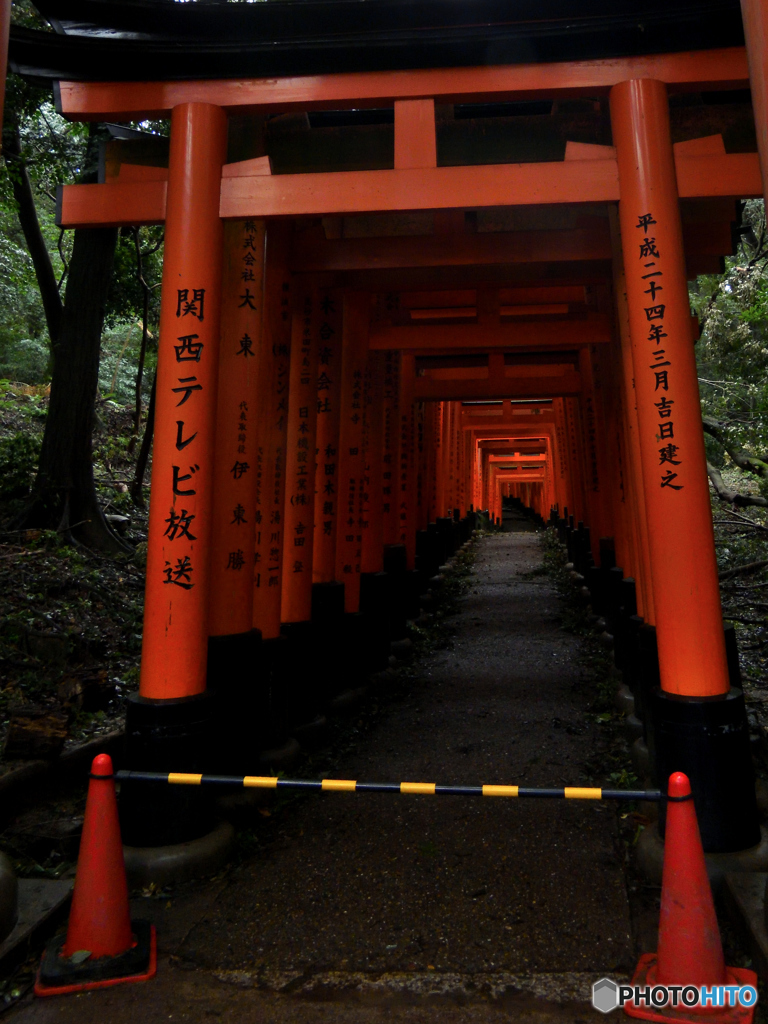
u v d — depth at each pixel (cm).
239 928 343
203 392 439
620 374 738
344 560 793
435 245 631
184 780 344
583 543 1377
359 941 331
